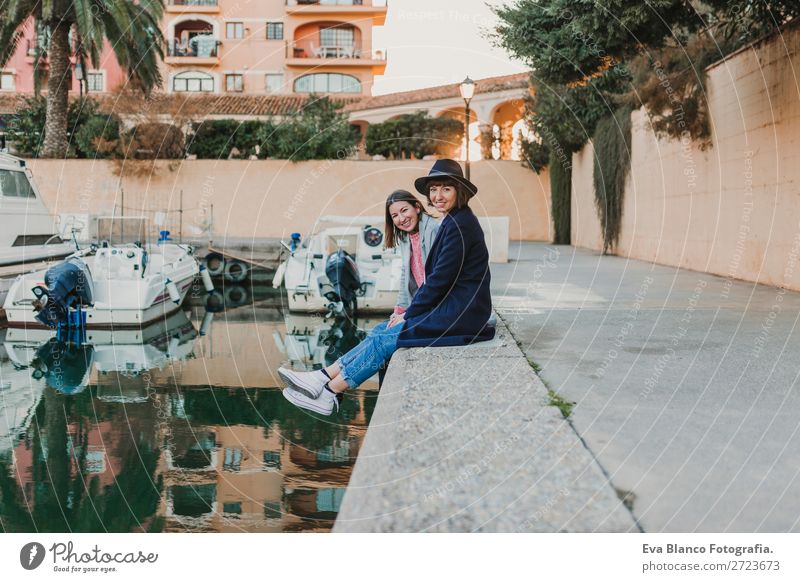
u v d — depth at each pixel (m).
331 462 3.80
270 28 33.47
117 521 3.03
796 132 7.62
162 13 18.88
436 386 2.96
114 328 8.77
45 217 10.84
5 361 6.84
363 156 23.91
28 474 3.61
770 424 2.54
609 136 15.55
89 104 21.11
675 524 1.71
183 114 21.08
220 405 5.07
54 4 18.00
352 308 9.71
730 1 8.05
